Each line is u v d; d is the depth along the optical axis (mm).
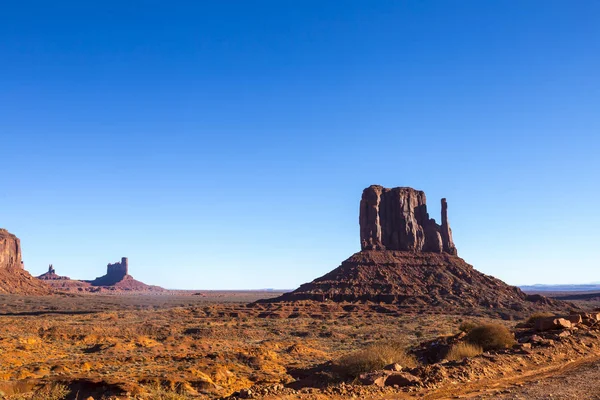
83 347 68562
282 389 19156
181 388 34188
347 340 80875
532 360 25172
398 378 20281
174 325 102188
